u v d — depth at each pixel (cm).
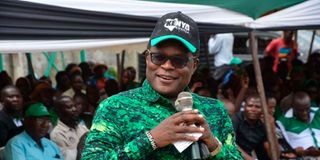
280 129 640
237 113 588
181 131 208
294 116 657
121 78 927
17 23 420
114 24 475
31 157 487
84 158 215
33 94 689
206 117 233
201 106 236
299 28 582
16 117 607
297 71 888
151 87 230
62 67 1182
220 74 1034
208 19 529
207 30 539
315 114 661
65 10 443
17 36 423
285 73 934
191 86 677
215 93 763
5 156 489
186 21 229
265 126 557
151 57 228
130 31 485
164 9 492
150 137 210
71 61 1213
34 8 425
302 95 653
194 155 212
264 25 564
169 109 226
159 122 222
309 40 1234
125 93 231
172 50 224
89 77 909
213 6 510
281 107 681
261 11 533
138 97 229
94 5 460
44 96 687
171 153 218
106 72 1050
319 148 645
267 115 558
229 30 550
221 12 523
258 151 577
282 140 636
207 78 784
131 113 223
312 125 656
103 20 469
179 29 225
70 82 782
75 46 513
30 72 817
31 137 499
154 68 227
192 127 209
